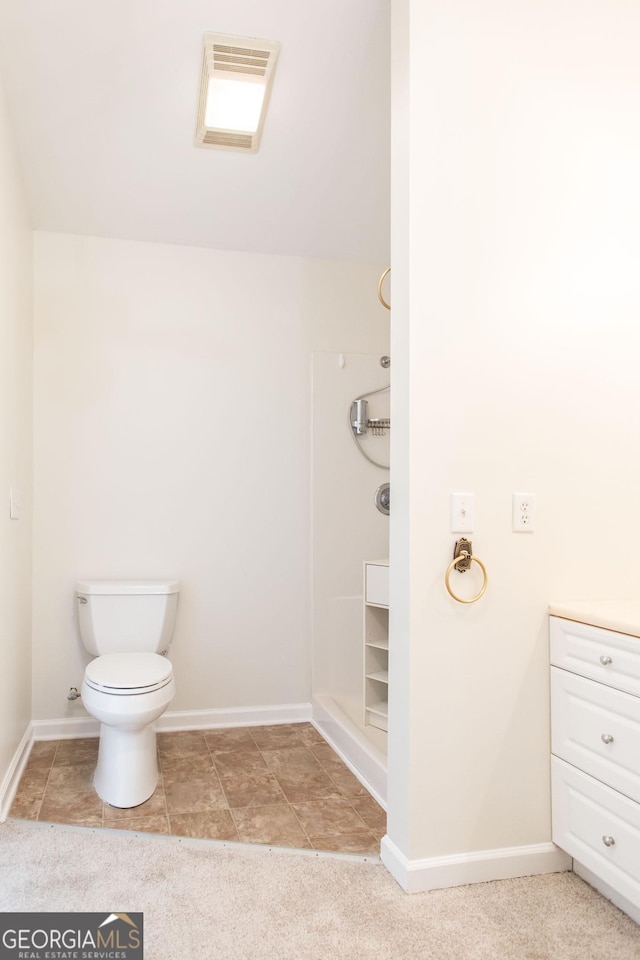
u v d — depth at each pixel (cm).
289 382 347
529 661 207
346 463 353
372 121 266
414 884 192
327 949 166
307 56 237
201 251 337
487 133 205
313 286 352
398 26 206
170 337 332
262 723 340
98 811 240
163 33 227
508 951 167
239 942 168
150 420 329
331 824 233
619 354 218
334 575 351
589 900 191
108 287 325
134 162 282
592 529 214
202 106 251
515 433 206
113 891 189
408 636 195
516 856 203
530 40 210
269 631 342
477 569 202
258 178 294
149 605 302
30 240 309
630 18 221
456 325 201
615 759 181
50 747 303
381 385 359
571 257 213
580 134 215
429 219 199
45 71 239
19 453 272
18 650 271
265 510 343
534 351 209
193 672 333
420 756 195
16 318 265
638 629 175
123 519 325
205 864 205
